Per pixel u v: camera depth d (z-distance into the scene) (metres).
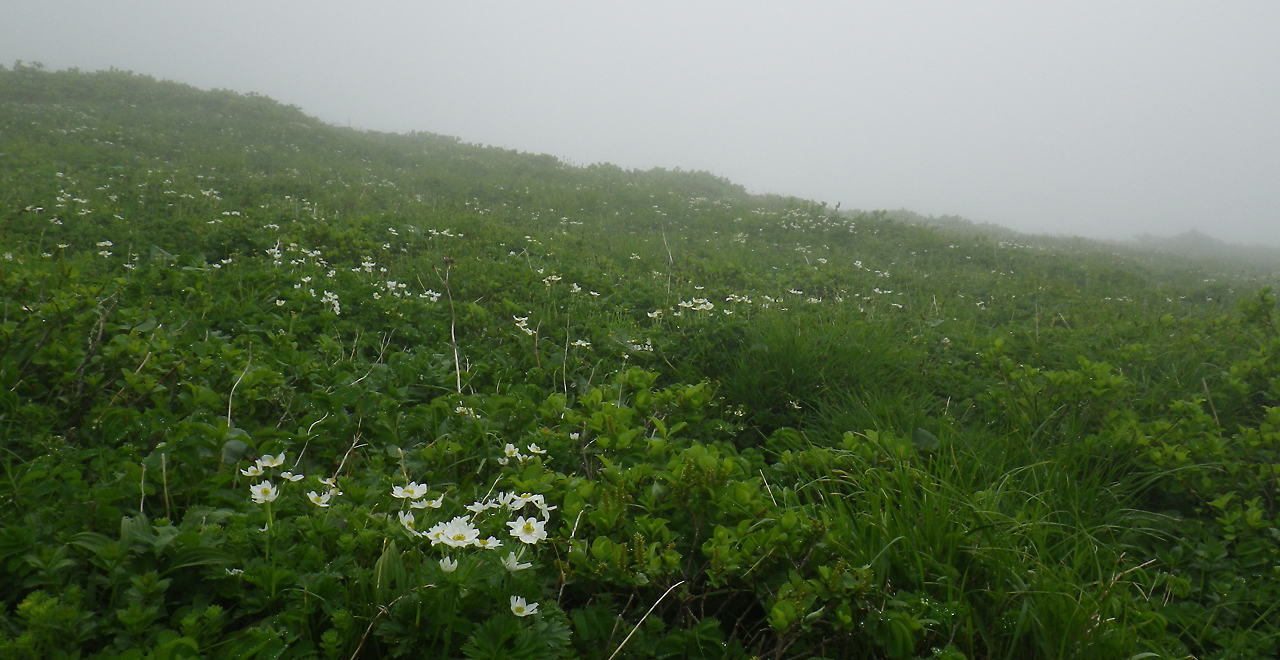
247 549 1.96
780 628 2.01
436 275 6.30
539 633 1.79
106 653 1.60
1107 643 2.18
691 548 2.41
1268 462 3.57
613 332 5.20
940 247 14.29
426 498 2.40
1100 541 3.00
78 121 15.92
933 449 3.61
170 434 2.63
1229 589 2.78
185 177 10.92
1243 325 6.27
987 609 2.38
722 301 7.20
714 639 2.05
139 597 1.76
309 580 1.84
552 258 8.33
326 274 5.92
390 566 1.88
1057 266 13.60
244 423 3.04
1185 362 5.28
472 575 1.84
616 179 22.97
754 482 2.67
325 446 3.00
